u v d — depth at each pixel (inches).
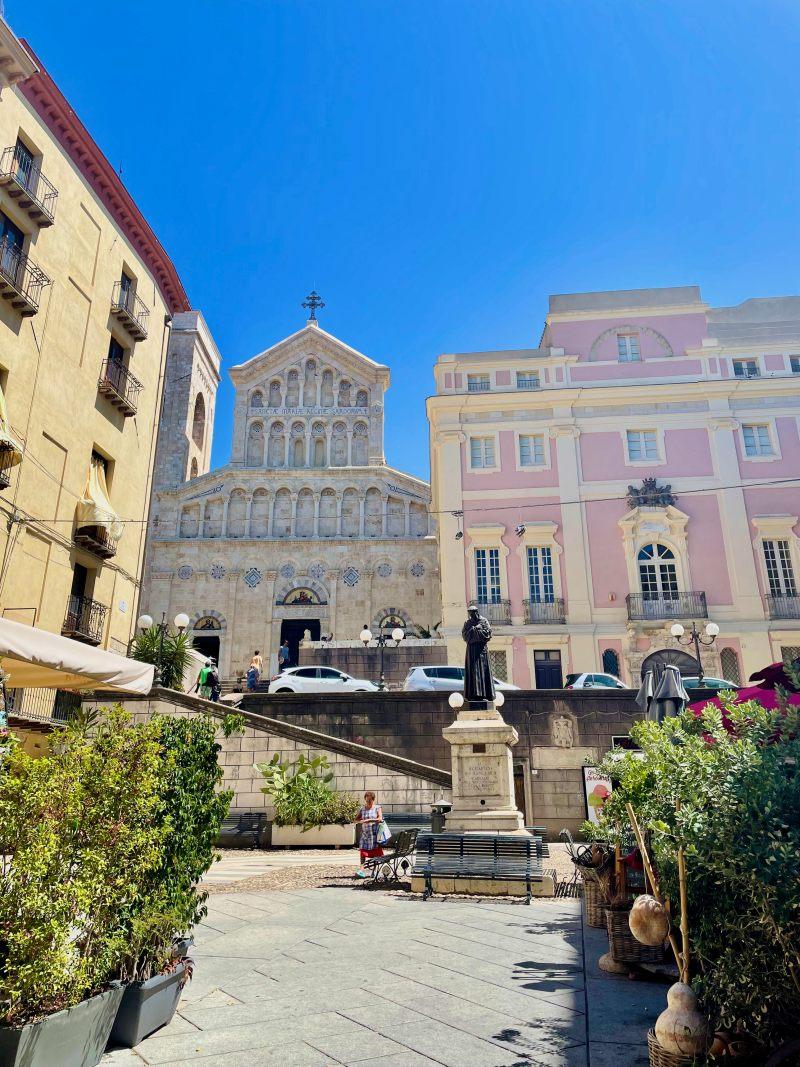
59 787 171.9
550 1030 193.0
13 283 692.1
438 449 1337.4
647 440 1317.7
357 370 1807.3
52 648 400.8
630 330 1373.0
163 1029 194.2
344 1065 171.0
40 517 737.0
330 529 1663.4
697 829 148.1
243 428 1749.5
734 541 1236.5
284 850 594.6
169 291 1074.1
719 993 146.4
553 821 694.5
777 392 1304.1
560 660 1196.5
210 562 1614.2
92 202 860.0
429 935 297.7
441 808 578.6
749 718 179.2
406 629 1567.4
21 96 725.9
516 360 1368.1
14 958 152.5
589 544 1254.3
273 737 676.7
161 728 207.3
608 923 247.8
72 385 802.8
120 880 178.1
